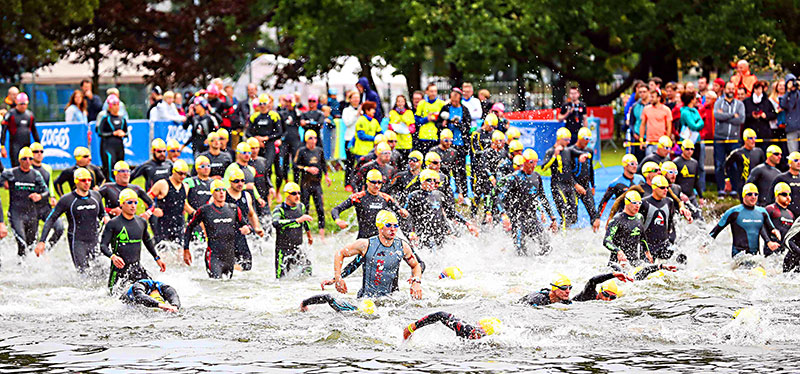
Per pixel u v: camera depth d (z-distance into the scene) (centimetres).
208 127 4109
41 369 1759
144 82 8850
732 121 4134
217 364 1783
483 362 1783
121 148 4319
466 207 3859
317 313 2244
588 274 2800
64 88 9262
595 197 4228
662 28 7244
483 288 2541
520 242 3162
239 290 2633
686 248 3169
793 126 4078
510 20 6688
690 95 4075
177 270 3011
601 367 1738
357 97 4347
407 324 2095
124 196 2675
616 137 7688
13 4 7381
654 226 2919
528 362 1778
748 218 2961
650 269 2542
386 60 7125
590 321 2095
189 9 8750
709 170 4516
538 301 2277
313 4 7181
